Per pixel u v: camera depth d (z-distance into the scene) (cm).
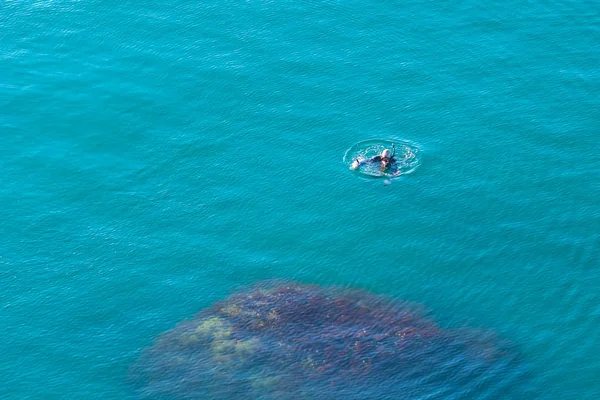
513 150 5262
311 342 4225
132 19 6309
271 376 4050
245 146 5372
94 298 4478
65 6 6412
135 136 5447
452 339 4231
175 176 5197
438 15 6278
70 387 4031
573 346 4166
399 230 4831
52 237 4809
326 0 6450
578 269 4544
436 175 5134
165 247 4759
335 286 4559
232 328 4316
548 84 5694
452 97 5638
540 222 4822
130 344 4247
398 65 5894
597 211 4856
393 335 4259
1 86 5762
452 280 4550
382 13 6316
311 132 5444
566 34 6062
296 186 5109
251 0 6456
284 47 6069
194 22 6288
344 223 4888
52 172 5197
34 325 4328
